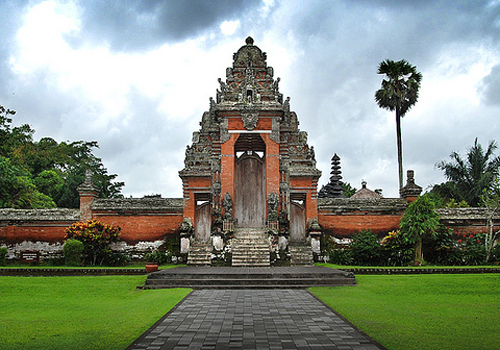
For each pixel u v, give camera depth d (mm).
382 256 23844
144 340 9148
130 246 26328
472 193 36594
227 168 25609
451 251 24062
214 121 26891
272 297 14367
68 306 13484
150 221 26578
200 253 23594
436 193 39062
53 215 26156
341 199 26969
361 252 23812
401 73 37594
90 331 10117
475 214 25844
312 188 26234
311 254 23656
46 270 20594
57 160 55344
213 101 26984
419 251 23828
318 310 12211
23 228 26094
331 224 26625
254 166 28000
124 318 11445
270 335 9539
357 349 8531
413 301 13969
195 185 26281
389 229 26562
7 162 34562
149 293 15711
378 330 10031
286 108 27234
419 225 23234
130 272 20625
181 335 9539
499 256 23906
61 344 9109
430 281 17297
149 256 25000
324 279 17141
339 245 26391
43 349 8805
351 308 12547
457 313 12086
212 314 11672
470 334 9828
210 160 26484
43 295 15508
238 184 27812
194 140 26922
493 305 13305
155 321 10977
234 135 25906
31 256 25797
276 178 25500
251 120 25828
